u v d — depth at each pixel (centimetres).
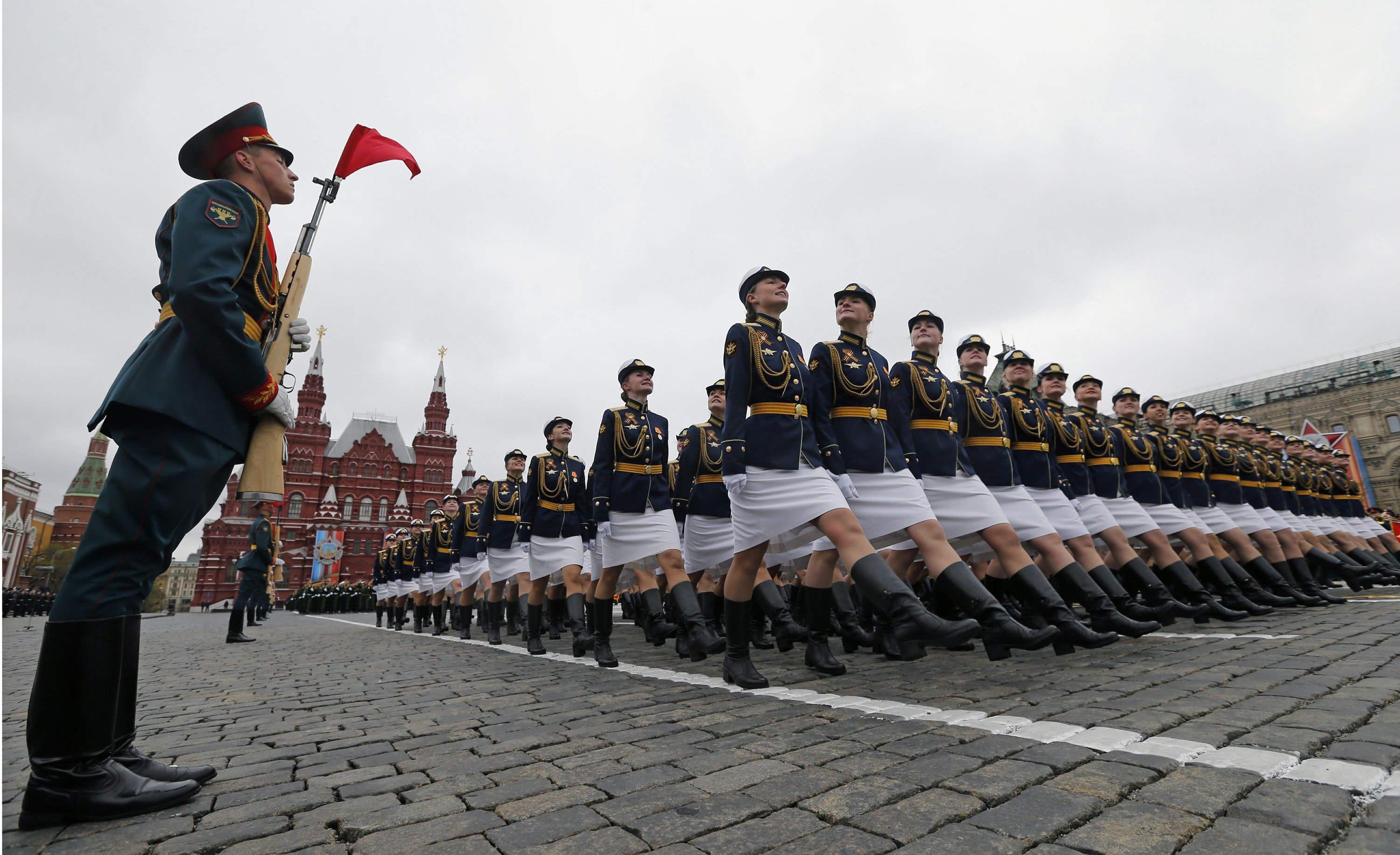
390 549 1745
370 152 346
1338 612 671
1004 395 641
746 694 396
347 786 242
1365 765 200
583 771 247
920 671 450
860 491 440
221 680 589
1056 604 434
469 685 499
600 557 827
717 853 169
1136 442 761
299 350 290
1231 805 179
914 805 193
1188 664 408
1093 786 197
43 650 215
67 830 206
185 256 230
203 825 207
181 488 231
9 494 7850
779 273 441
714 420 762
